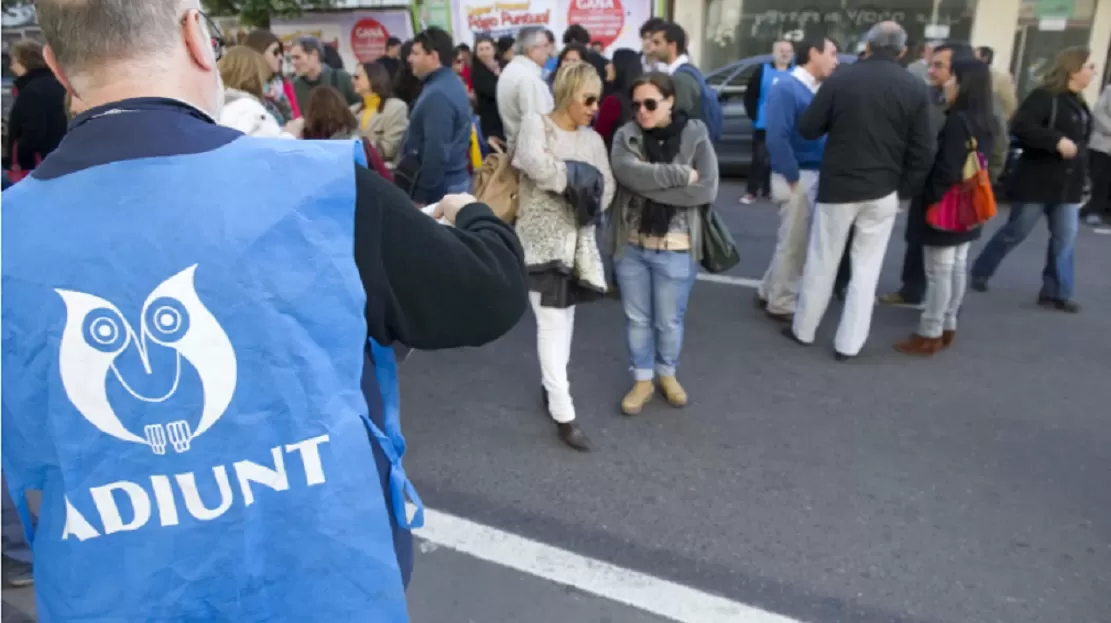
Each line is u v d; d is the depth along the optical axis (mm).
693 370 4352
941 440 3576
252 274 873
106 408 859
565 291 3311
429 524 2959
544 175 3072
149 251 853
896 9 11266
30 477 893
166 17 929
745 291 5672
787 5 11531
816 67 4730
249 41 4434
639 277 3689
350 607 951
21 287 850
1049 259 5266
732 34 11875
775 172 4871
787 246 4941
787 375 4277
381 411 1060
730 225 7562
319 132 3768
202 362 866
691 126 3512
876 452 3471
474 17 12531
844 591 2586
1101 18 10805
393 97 5453
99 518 875
